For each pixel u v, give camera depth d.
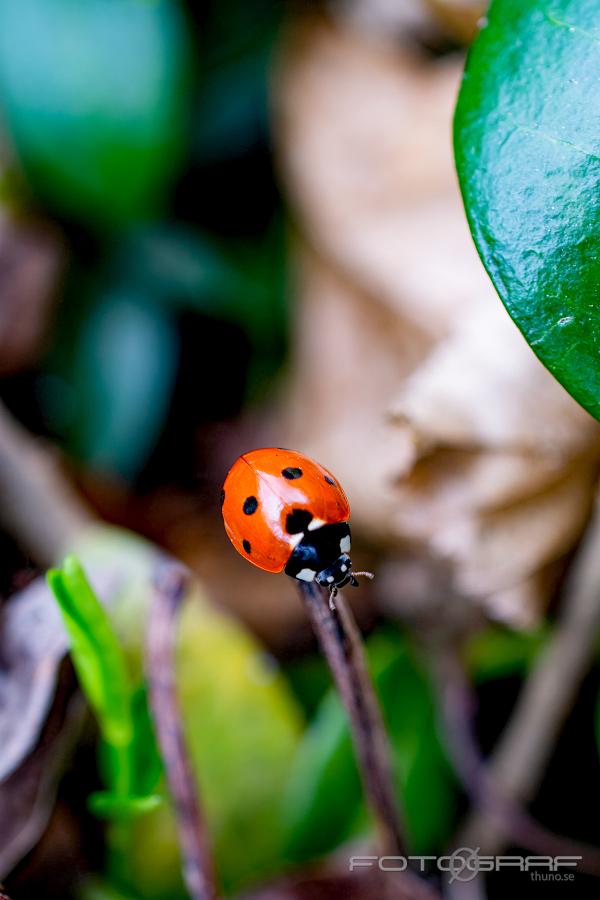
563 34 0.09
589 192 0.09
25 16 0.13
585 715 0.12
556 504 0.11
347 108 0.14
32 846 0.10
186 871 0.10
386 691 0.12
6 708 0.10
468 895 0.11
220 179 0.15
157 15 0.14
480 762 0.11
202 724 0.11
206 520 0.14
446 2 0.13
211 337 0.15
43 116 0.14
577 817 0.11
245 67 0.15
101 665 0.10
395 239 0.13
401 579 0.12
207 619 0.11
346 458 0.13
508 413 0.10
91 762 0.11
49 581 0.10
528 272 0.09
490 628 0.12
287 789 0.11
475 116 0.09
